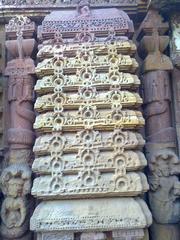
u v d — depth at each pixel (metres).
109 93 4.23
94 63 4.38
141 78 5.11
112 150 4.02
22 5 5.16
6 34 5.05
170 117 4.89
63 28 4.64
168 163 4.59
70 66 4.38
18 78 4.82
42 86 4.28
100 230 3.71
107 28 4.63
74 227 3.68
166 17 5.18
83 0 5.05
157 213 4.43
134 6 5.23
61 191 3.82
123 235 3.73
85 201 3.84
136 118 4.12
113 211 3.75
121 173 3.89
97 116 4.11
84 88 4.25
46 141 4.04
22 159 4.59
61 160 3.96
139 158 4.02
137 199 3.94
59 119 4.12
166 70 4.95
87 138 4.05
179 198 4.48
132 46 4.59
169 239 4.39
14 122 4.72
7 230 4.25
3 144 4.85
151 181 4.54
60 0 5.18
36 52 5.04
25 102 4.79
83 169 3.91
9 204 4.30
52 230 3.69
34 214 3.79
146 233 3.87
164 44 5.00
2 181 4.43
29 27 4.94
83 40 4.55
